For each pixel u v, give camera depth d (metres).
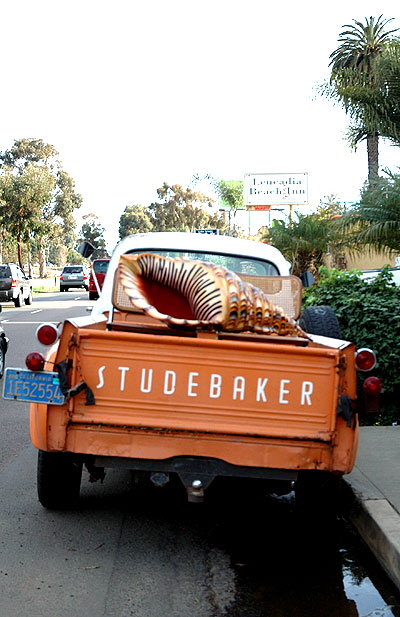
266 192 54.53
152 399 4.40
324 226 24.30
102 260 35.62
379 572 4.75
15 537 5.07
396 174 12.47
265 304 4.98
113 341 4.39
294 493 6.41
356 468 6.18
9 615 3.96
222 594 4.34
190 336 4.96
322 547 5.16
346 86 14.92
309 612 4.17
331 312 6.88
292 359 4.39
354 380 4.43
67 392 4.40
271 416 4.40
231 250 6.86
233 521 5.62
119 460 4.54
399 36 15.07
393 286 9.69
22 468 6.79
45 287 64.00
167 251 6.83
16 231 59.28
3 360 11.75
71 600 4.16
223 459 4.43
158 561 4.77
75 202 82.06
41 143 79.56
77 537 5.12
